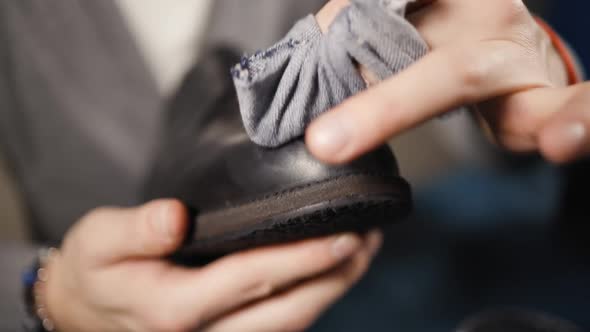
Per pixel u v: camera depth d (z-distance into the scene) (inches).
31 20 25.4
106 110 27.0
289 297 17.1
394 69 12.5
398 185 13.4
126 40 25.9
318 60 12.8
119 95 26.9
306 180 13.3
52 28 25.5
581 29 37.9
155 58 29.3
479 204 33.5
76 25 25.5
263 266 15.6
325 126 11.7
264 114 13.3
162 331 16.7
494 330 23.5
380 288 28.3
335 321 26.5
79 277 17.5
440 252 30.3
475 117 14.4
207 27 28.2
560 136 10.7
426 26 12.6
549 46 13.6
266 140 13.6
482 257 29.6
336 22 12.6
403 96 11.6
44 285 19.7
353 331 25.8
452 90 11.6
